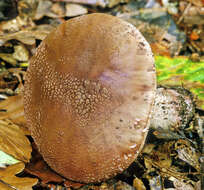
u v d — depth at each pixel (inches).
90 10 19.8
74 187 13.6
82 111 12.5
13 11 18.3
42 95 13.1
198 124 15.0
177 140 14.4
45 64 13.2
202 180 13.8
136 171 13.9
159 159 14.2
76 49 12.8
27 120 13.8
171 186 13.7
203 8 20.1
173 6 20.5
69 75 12.7
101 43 12.7
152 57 12.8
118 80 12.4
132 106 12.4
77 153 12.7
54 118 12.8
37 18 18.6
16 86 16.2
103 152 12.5
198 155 14.3
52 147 13.0
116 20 13.1
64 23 13.5
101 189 13.6
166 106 14.4
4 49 17.0
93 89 12.5
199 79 16.3
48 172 13.9
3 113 14.7
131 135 12.4
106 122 12.4
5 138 14.0
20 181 13.2
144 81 12.5
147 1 20.5
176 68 16.9
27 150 13.9
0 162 13.5
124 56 12.5
